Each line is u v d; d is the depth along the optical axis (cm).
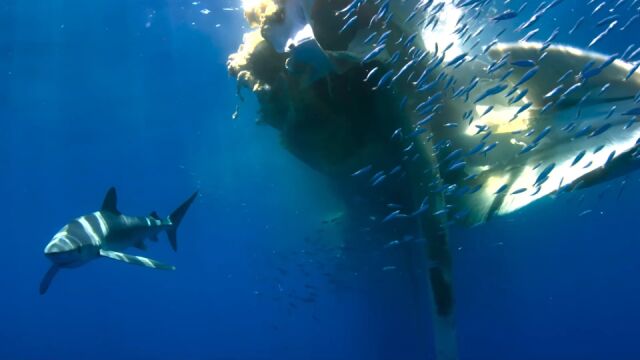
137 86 2258
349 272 1961
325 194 1623
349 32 826
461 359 3981
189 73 2091
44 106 2455
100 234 541
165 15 1741
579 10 1595
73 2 1706
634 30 1727
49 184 3803
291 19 725
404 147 913
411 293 1891
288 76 860
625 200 3703
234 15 1642
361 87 875
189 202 732
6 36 1891
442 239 831
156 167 3359
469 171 973
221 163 2588
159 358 6044
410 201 1080
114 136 2828
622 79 869
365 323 2769
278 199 2167
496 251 2748
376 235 1430
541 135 638
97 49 1989
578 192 2109
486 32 1191
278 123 985
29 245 6688
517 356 5034
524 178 875
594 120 884
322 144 988
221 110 2242
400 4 828
